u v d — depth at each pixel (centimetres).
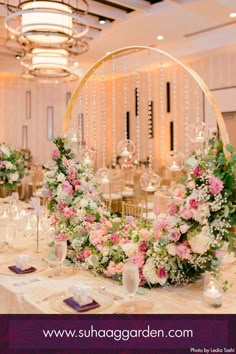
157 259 200
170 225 199
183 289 205
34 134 1071
